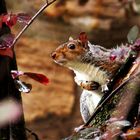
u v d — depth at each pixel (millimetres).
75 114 6688
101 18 7867
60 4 8062
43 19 7820
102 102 3625
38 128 6516
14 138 3605
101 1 8047
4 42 3596
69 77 7039
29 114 6684
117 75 3684
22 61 7215
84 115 3977
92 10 8023
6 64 3609
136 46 3672
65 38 7602
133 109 3584
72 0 8164
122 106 3582
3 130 3598
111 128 3539
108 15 7844
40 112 6711
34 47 7387
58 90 6895
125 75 3678
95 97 3957
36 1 7340
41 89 6859
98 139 3533
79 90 6895
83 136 3553
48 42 7473
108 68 3920
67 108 6734
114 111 3584
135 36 3672
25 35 7496
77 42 3986
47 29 7688
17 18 3613
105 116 3609
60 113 6691
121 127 3537
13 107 3445
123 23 7676
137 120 3578
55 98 6828
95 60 3945
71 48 3977
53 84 6945
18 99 3615
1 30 3613
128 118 3576
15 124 3602
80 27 7805
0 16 3611
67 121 6594
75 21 7887
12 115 3443
